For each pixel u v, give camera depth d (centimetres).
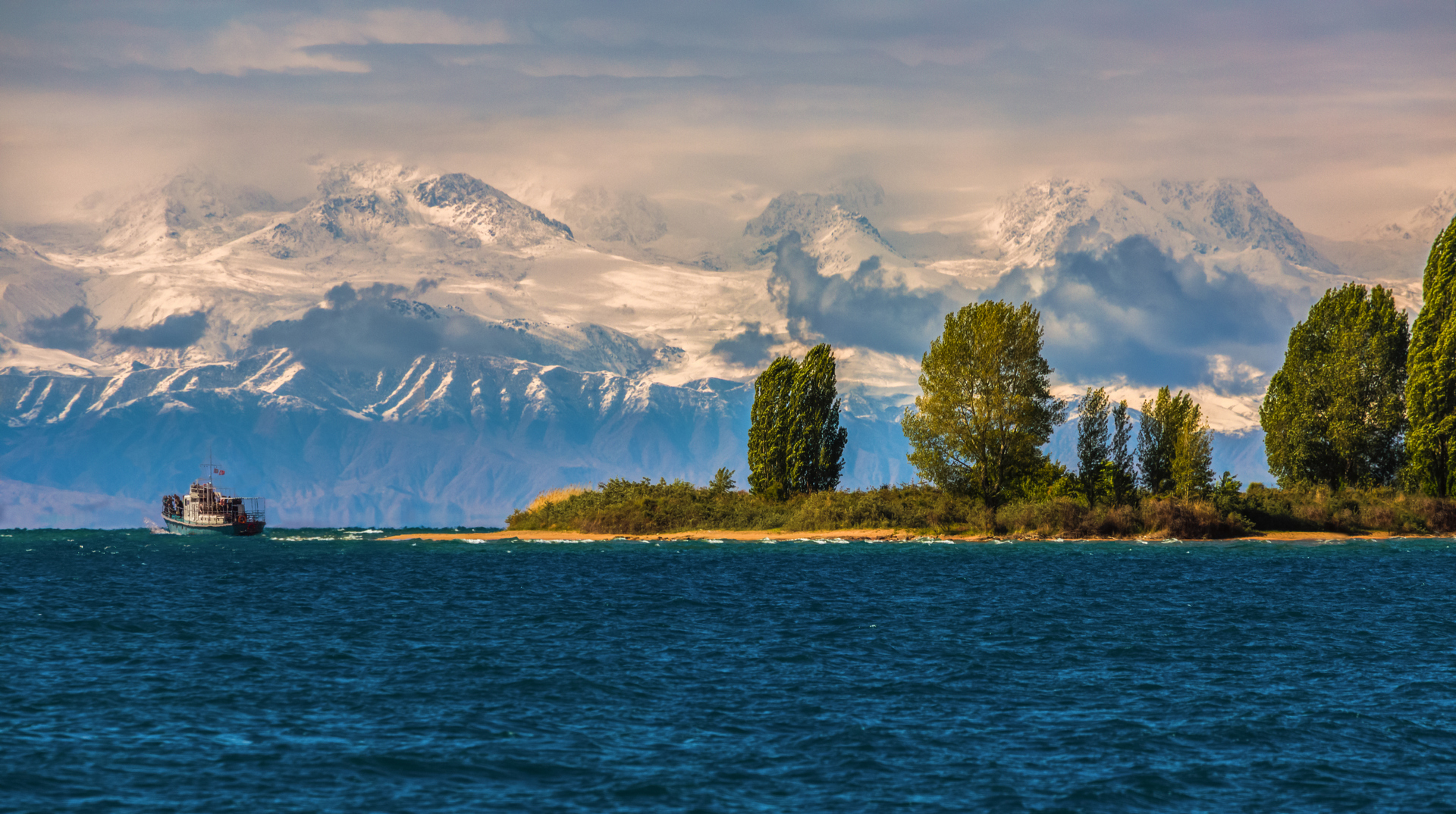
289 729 6981
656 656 9338
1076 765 6247
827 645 9894
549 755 6450
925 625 11075
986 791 5844
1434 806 5653
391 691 7988
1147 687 8131
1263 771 6153
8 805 5609
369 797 5766
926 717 7262
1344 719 7162
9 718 7162
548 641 10112
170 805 5656
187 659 9212
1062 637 10269
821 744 6656
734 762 6316
